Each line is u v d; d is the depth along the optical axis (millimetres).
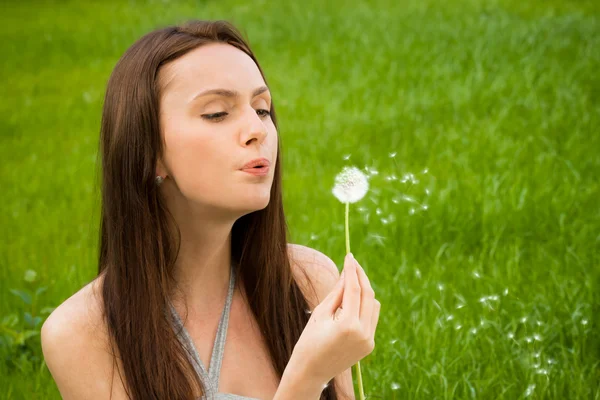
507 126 8547
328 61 11531
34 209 7770
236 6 15883
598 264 5574
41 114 10781
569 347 4734
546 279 5508
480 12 13547
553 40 11156
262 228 2811
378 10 14375
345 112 9625
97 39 14406
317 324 2365
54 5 17969
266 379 2799
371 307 2383
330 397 2965
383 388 4281
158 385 2549
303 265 3064
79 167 8883
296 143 8680
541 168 7332
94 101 11188
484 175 7324
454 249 6074
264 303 2818
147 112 2477
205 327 2732
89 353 2557
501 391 4258
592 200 6660
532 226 6352
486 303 4613
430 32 12375
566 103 8938
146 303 2568
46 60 13398
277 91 10523
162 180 2543
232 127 2443
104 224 2748
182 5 16516
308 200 7270
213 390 2654
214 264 2715
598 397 4098
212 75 2438
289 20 14164
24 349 5195
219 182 2449
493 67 10391
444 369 4391
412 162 7902
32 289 6074
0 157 9289
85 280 5996
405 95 9906
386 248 6035
